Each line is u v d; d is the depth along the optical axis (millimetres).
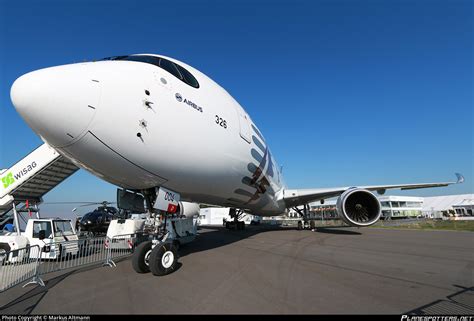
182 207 12344
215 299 4688
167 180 7012
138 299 4809
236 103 9594
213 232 19406
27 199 13703
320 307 4238
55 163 12789
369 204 13531
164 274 6465
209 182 8305
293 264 7453
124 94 5551
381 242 12320
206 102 7500
